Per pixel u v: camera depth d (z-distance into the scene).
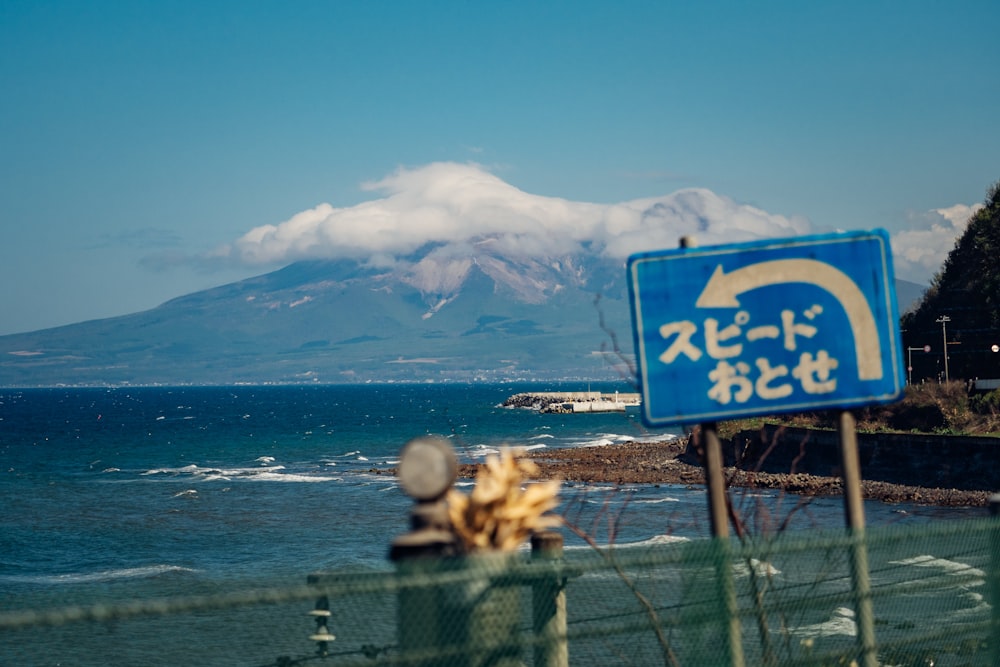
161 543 41.62
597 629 5.51
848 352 6.75
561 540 6.08
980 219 72.62
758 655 6.75
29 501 60.12
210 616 15.80
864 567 6.46
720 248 6.65
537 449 91.31
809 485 46.00
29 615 3.90
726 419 6.56
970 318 70.94
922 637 6.62
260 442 119.25
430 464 5.13
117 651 16.38
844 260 6.82
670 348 6.55
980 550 6.89
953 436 45.50
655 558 5.75
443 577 4.78
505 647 5.07
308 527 45.50
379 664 4.90
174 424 169.25
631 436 117.94
